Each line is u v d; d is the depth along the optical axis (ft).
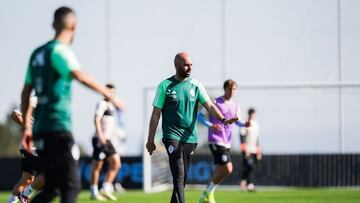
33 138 61.05
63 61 58.03
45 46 59.62
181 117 86.94
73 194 59.26
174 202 84.38
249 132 173.88
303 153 191.21
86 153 236.43
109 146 142.41
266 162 192.24
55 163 59.21
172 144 86.28
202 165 192.65
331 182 189.98
